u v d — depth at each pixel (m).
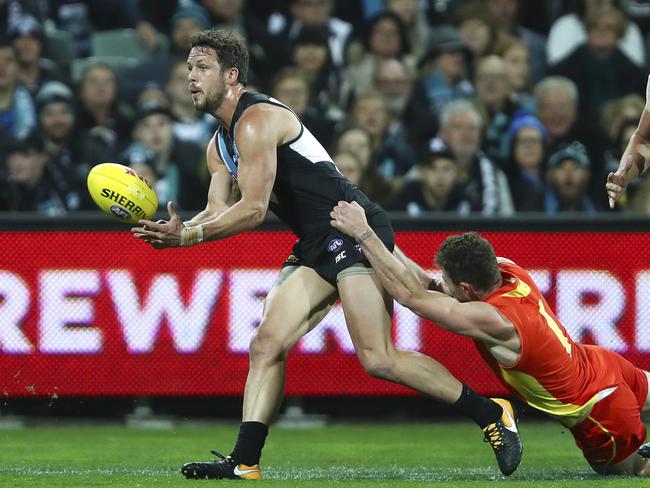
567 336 16.80
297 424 27.59
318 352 27.28
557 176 32.25
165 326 26.98
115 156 32.34
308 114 33.31
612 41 36.66
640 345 26.86
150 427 27.20
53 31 37.38
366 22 36.66
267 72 36.75
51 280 26.80
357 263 16.62
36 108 33.31
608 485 15.98
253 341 16.81
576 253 26.95
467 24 36.34
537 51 38.28
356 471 19.02
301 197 16.97
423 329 27.05
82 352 26.89
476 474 18.34
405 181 31.86
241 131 16.45
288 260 17.50
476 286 16.33
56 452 22.33
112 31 38.31
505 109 34.94
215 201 17.61
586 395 16.69
